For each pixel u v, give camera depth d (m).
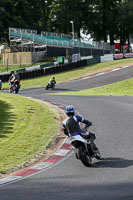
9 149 16.88
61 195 10.36
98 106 30.92
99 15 141.25
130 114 25.39
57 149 17.16
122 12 134.50
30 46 100.50
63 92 56.22
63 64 86.38
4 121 23.28
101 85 62.47
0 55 116.56
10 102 31.98
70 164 14.29
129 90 52.88
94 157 14.55
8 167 14.23
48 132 20.48
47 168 13.93
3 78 78.69
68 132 14.02
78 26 142.50
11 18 129.88
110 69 82.00
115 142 17.64
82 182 11.61
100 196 10.02
